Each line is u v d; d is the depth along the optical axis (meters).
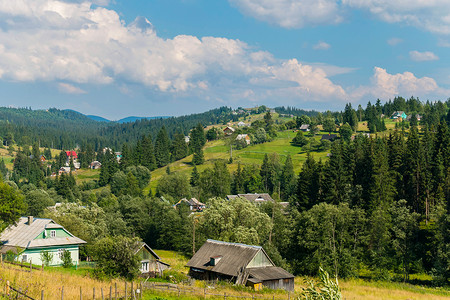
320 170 112.19
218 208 87.75
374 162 97.75
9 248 61.09
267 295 46.94
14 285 29.84
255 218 86.44
